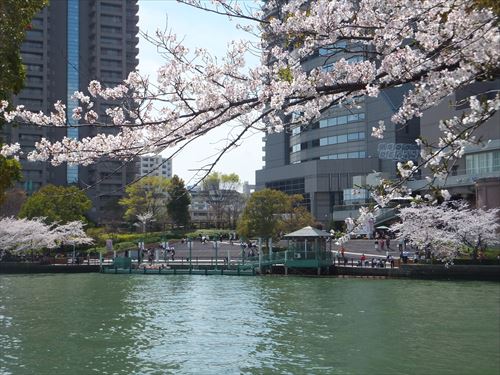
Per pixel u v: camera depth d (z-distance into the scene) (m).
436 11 7.15
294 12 7.73
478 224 54.94
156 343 26.41
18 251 77.81
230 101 7.49
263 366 21.88
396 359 22.44
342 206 101.94
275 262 65.69
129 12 125.31
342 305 37.88
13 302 42.06
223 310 36.88
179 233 108.19
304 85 7.20
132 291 49.59
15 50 19.17
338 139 113.62
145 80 7.57
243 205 124.62
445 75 7.06
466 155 74.56
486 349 23.78
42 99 120.19
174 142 7.52
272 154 134.38
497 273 52.78
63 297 45.31
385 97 99.31
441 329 28.16
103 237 98.19
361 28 7.86
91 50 123.44
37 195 83.19
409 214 56.47
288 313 34.94
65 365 22.33
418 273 55.78
